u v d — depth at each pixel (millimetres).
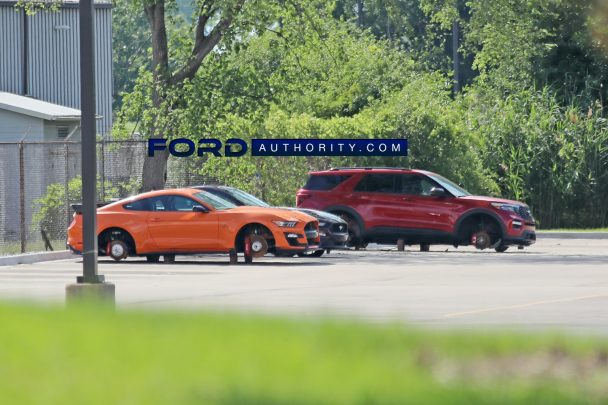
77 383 22594
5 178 124000
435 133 135500
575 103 154875
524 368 27531
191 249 86688
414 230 101750
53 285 69625
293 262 88062
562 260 89750
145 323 32875
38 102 146750
